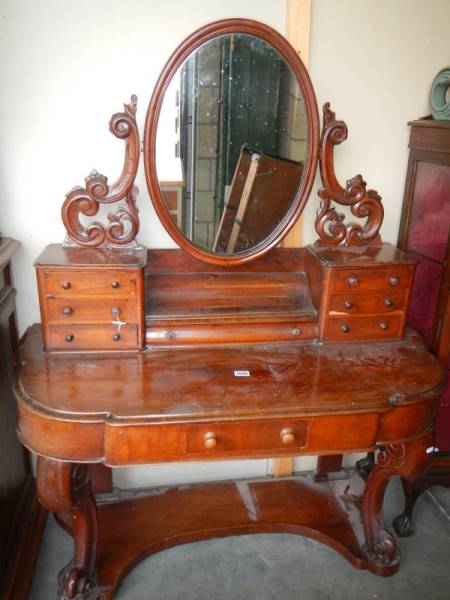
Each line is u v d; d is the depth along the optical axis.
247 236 1.63
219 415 1.28
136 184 1.63
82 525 1.56
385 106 1.73
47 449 1.30
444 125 1.58
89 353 1.51
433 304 1.82
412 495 1.87
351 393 1.38
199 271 1.68
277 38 1.46
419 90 1.73
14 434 1.68
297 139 1.57
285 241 1.76
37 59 1.50
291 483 2.07
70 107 1.55
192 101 1.48
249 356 1.54
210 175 1.55
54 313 1.48
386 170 1.80
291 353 1.57
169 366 1.47
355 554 1.77
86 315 1.49
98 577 1.63
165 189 1.54
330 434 1.38
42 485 1.37
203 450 1.33
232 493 2.00
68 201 1.49
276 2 1.55
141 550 1.74
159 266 1.66
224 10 1.54
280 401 1.33
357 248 1.69
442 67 1.71
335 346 1.62
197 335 1.57
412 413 1.41
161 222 1.55
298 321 1.61
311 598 1.68
